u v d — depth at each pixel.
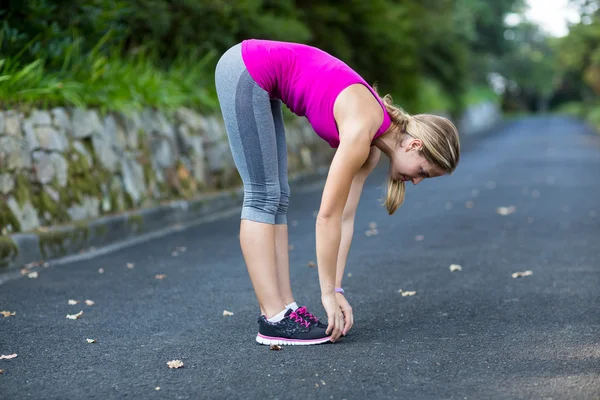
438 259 5.20
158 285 4.44
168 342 3.19
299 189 10.78
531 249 5.56
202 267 5.02
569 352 2.96
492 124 46.69
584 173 12.80
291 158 11.77
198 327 3.45
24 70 6.07
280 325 3.09
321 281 2.97
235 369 2.79
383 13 15.66
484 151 19.94
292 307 3.16
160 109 8.18
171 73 9.37
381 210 8.12
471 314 3.64
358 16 15.09
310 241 6.13
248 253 3.09
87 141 6.65
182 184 8.06
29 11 6.87
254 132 2.99
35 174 5.75
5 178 5.33
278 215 3.20
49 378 2.72
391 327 3.40
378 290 4.24
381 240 6.09
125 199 6.93
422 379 2.65
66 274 4.80
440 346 3.07
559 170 13.49
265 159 3.03
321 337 3.10
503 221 7.12
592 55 34.81
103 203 6.56
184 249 5.79
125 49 9.90
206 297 4.10
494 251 5.49
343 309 3.12
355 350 3.02
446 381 2.62
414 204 8.65
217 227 7.06
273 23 10.92
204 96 9.37
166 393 2.54
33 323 3.55
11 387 2.62
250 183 3.08
